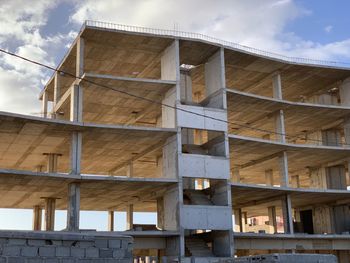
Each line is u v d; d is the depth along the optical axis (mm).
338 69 48875
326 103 53844
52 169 43375
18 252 17031
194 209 39250
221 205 41188
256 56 45000
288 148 47281
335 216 53094
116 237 18906
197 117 41438
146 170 54781
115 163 49594
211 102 44312
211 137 44344
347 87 51219
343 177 53562
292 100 56469
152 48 42688
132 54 43250
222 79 43188
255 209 60469
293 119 51969
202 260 37781
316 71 48969
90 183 38281
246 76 49219
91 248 18344
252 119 51250
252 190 44625
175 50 41656
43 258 17422
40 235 17484
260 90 52906
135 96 42500
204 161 40719
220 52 43656
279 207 59000
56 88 44938
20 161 45844
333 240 47469
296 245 45656
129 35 40156
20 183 37625
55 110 44688
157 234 37438
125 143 42219
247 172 58281
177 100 40875
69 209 37219
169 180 38969
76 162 37719
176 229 38469
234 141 44031
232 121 51969
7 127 36469
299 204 55406
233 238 40656
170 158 40688
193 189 44469
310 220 57500
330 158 51969
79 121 38656
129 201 48562
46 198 44469
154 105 44688
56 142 40469
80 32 39531
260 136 57656
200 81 49594
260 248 44188
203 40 42531
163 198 44844
